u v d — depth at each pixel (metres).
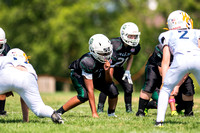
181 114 26.92
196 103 38.31
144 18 87.69
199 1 91.62
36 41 86.25
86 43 83.38
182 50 17.83
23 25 87.88
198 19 76.38
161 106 17.95
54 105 36.81
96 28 85.50
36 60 85.94
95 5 87.06
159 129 17.41
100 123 19.89
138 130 17.22
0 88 18.44
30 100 18.61
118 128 18.02
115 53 26.27
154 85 24.55
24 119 20.14
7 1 94.25
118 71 28.61
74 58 86.38
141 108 25.02
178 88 24.11
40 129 17.30
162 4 87.75
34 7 87.38
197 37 18.23
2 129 17.30
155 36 80.56
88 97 22.88
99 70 22.45
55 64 87.25
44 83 82.06
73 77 23.02
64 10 83.69
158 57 24.00
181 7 87.56
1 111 24.72
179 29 18.72
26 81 18.31
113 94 23.70
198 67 17.66
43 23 86.06
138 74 71.75
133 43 26.14
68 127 18.00
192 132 16.50
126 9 89.44
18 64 18.77
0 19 88.00
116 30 81.00
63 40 81.75
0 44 23.52
